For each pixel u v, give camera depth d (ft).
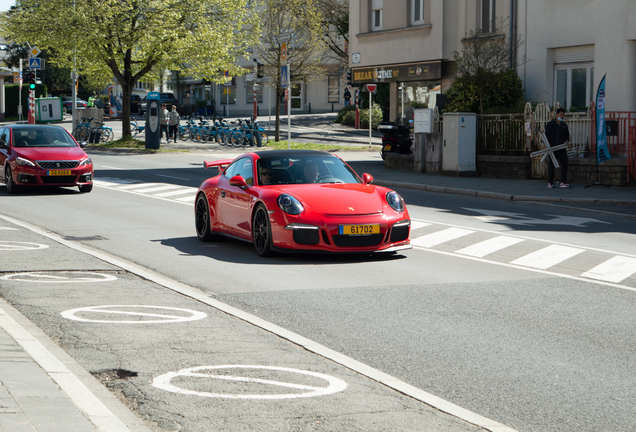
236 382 16.52
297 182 34.86
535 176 70.03
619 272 30.42
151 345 19.47
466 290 26.81
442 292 26.45
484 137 74.33
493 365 18.13
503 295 26.02
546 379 17.10
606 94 72.43
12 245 35.65
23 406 13.56
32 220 45.75
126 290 26.40
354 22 106.01
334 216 31.73
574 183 65.82
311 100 212.64
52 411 13.39
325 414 14.58
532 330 21.39
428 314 23.20
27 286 26.78
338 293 26.17
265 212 32.89
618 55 71.05
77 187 67.87
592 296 25.98
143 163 95.30
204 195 38.47
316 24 135.85
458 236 40.19
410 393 15.96
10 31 119.03
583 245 37.22
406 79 98.32
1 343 18.06
